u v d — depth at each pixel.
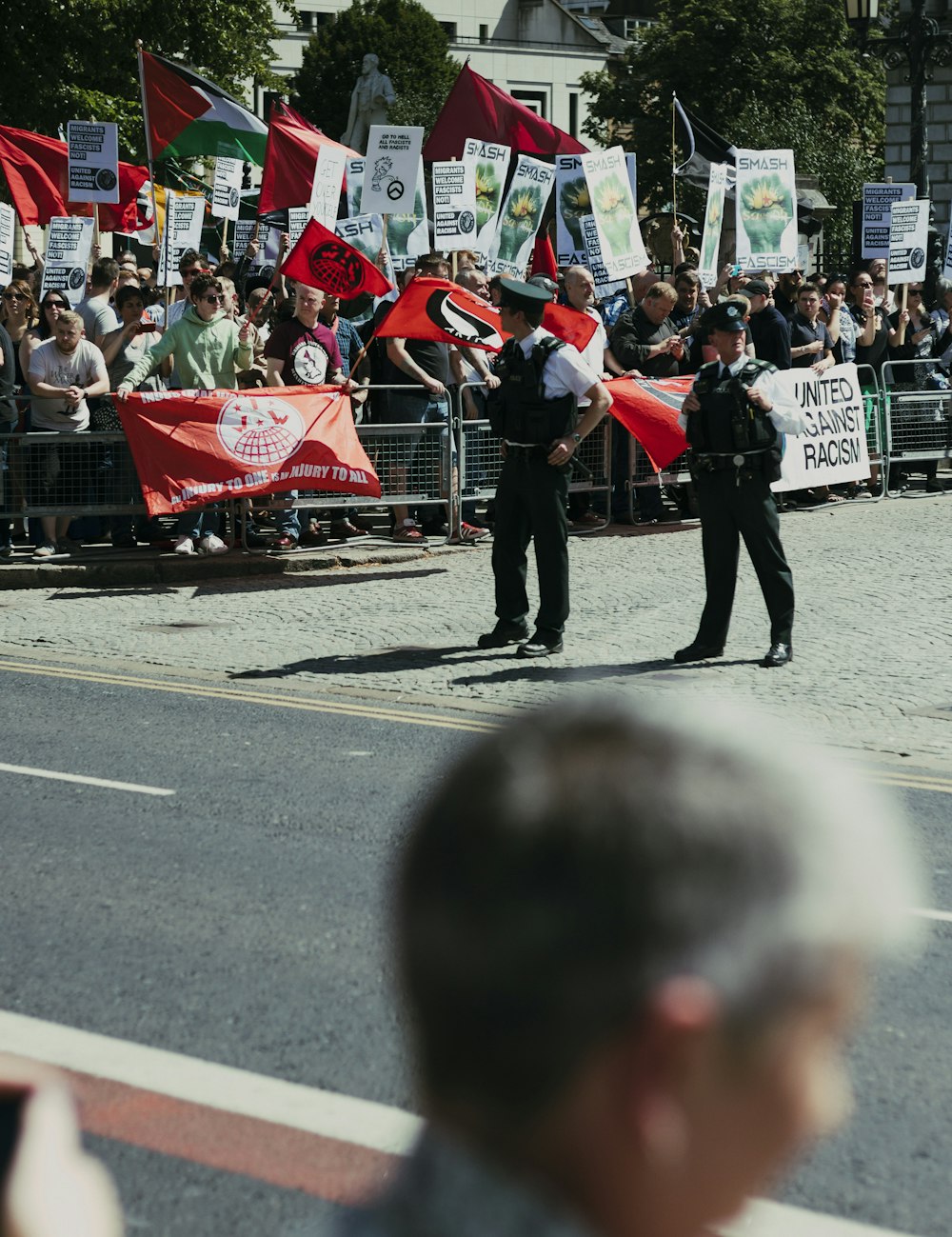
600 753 1.07
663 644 11.90
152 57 20.83
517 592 11.72
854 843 1.05
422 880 1.07
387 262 18.61
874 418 18.97
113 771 8.38
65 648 11.91
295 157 19.44
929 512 17.98
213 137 21.00
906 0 42.09
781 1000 1.02
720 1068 1.03
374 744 9.05
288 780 8.21
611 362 16.33
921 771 8.58
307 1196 3.96
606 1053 1.03
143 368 14.91
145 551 15.38
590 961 1.02
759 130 61.66
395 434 15.84
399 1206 1.08
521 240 18.84
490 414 11.59
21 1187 1.04
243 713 9.86
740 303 10.95
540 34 120.44
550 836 1.04
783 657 11.08
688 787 1.04
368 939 5.86
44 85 40.44
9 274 17.58
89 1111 4.43
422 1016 1.07
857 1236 3.80
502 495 11.55
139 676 11.02
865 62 75.56
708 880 1.02
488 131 21.92
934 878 6.64
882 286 20.00
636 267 18.23
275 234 24.11
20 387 15.77
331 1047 4.90
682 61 74.19
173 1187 4.01
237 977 5.48
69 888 6.44
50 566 14.57
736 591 13.82
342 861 6.81
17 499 14.77
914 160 28.64
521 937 1.03
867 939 1.04
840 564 15.00
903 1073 4.79
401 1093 4.57
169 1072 4.70
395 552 15.62
